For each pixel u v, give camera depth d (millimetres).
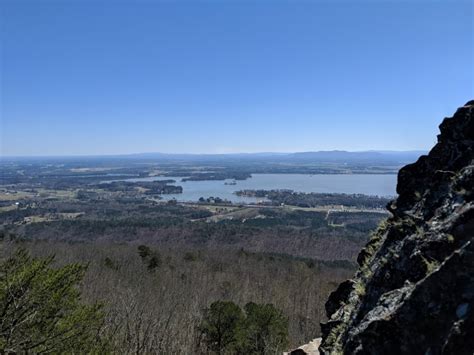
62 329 6473
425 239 3094
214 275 40344
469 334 2381
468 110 3613
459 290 2566
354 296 4031
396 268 3326
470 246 2598
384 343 2875
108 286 25531
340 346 3621
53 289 6492
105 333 10031
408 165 4082
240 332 14250
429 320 2650
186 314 21188
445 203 3223
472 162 3260
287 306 30297
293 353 5742
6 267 6398
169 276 35781
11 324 5840
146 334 13688
